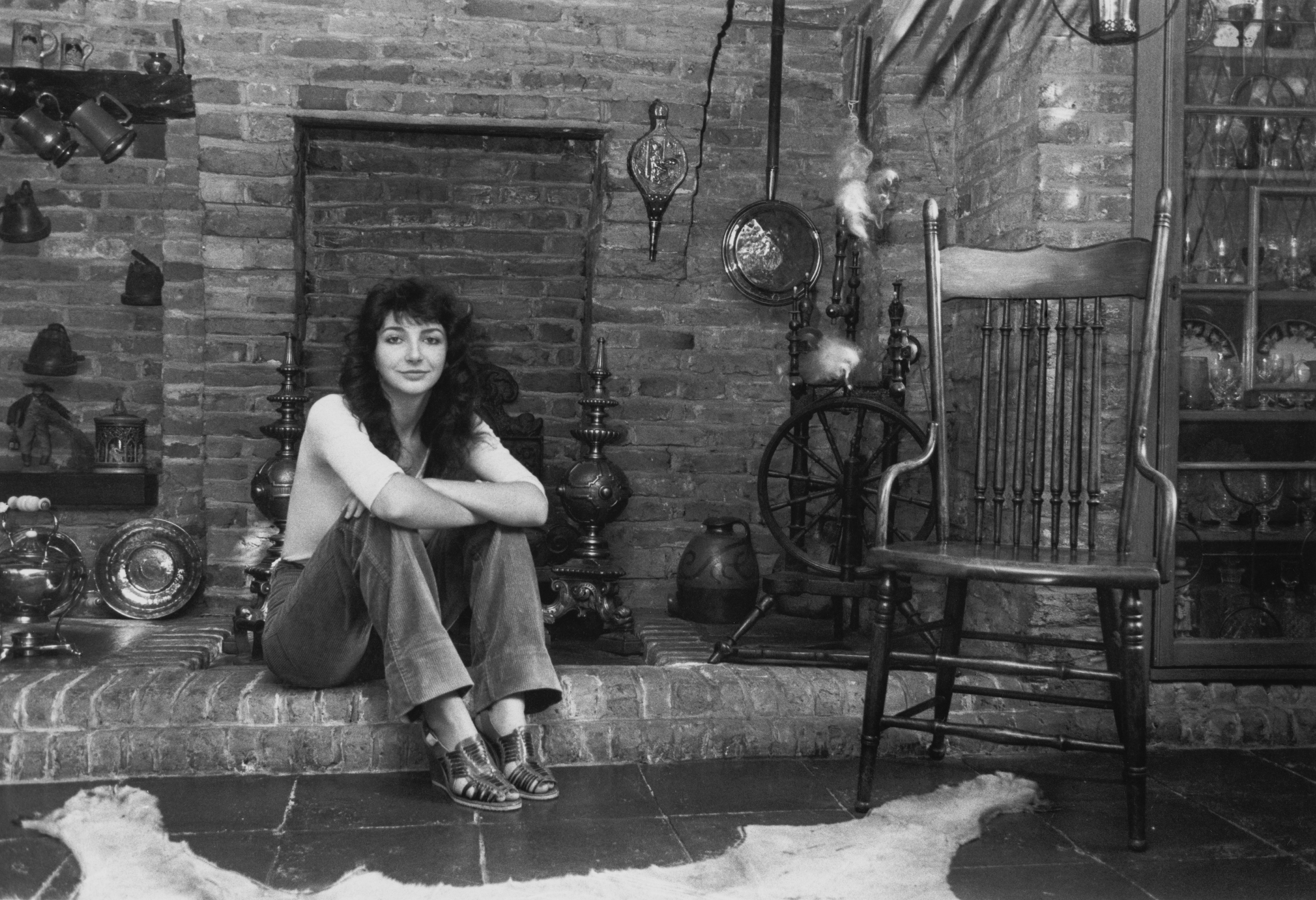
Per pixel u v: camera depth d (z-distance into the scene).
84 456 4.40
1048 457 3.12
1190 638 3.07
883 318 3.91
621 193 4.02
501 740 2.49
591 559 3.73
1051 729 2.87
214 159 3.79
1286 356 3.14
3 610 3.13
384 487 2.36
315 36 3.76
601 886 1.96
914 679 2.92
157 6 4.10
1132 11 2.51
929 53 3.76
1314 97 3.11
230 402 3.97
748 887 1.98
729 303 4.21
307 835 2.21
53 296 4.41
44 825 2.23
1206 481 3.10
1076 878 2.07
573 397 4.37
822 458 4.20
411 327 2.55
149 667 3.00
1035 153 3.10
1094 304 2.93
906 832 2.26
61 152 3.86
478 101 3.89
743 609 3.83
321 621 2.54
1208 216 3.10
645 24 3.92
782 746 2.79
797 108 4.18
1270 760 2.82
